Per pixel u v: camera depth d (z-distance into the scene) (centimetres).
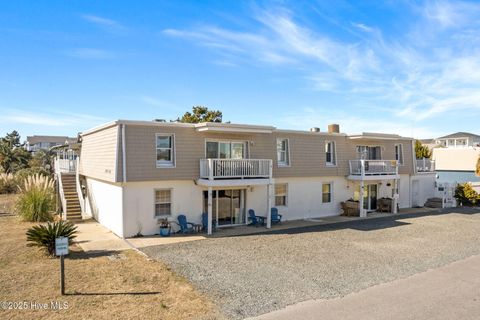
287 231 1836
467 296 959
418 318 825
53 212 2181
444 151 5528
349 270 1173
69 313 823
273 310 861
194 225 1783
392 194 2766
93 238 1652
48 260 1254
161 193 1778
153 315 820
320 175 2327
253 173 1931
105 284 1018
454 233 1798
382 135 2531
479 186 3397
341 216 2386
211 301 909
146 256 1330
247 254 1365
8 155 4888
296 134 2227
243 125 1862
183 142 1805
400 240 1625
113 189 1798
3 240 1542
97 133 1983
